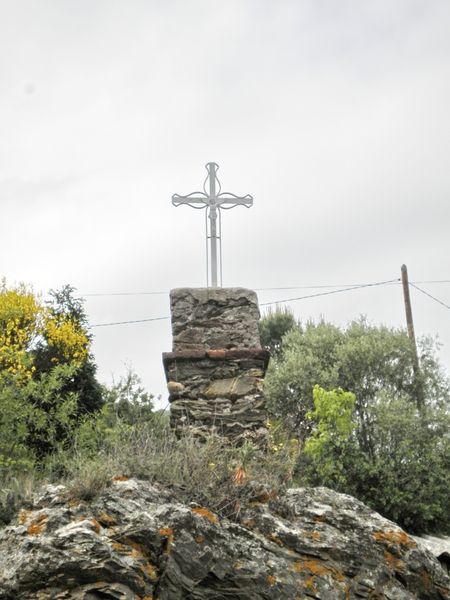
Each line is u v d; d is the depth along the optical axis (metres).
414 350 23.17
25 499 8.70
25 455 11.79
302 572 8.25
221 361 11.09
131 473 8.66
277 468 9.62
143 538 7.84
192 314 11.48
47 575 7.40
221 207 12.86
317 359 23.39
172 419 10.83
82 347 16.59
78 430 12.48
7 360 13.17
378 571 8.56
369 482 16.92
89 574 7.45
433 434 19.11
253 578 8.00
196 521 8.12
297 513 8.87
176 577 7.76
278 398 23.09
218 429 10.74
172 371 11.03
